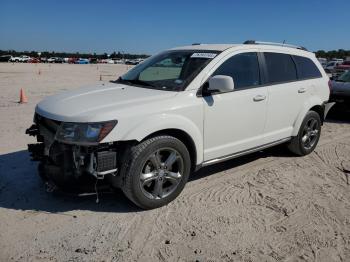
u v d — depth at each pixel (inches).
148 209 170.7
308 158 253.3
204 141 186.5
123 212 168.1
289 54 239.5
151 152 163.2
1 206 171.2
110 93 181.6
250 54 212.5
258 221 162.6
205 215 166.7
